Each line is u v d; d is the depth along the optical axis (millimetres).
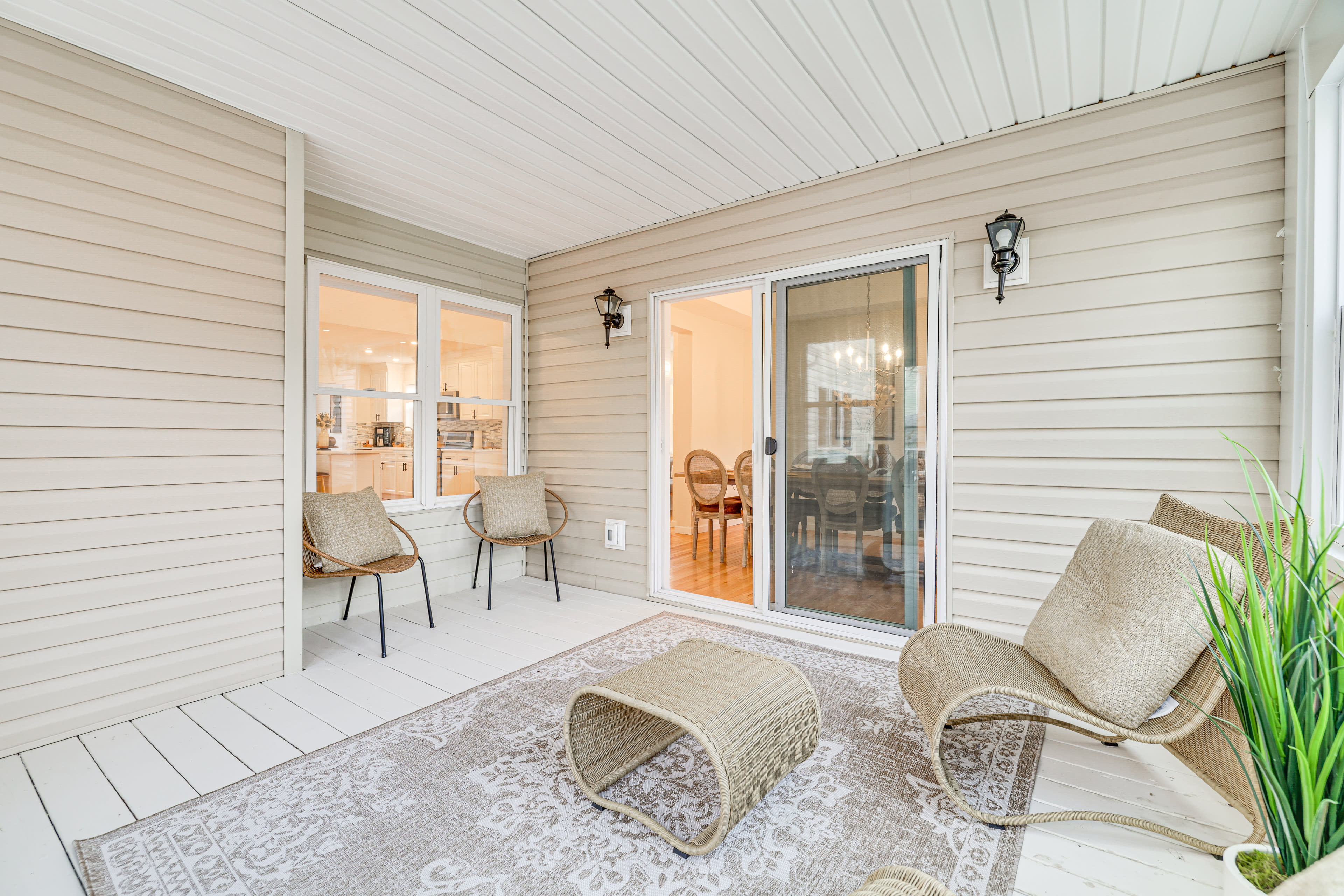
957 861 1535
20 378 2133
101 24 2090
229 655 2613
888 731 2221
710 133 2820
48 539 2191
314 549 3006
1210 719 1458
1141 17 2041
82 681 2250
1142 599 1668
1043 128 2707
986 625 2863
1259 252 2289
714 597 4148
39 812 1770
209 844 1611
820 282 3406
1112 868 1509
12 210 2113
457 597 4156
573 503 4484
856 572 3316
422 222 3961
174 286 2469
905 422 3139
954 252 2932
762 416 3609
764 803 1793
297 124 2754
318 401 3553
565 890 1449
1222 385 2357
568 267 4512
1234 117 2334
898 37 2152
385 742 2164
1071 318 2645
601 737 1916
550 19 2053
